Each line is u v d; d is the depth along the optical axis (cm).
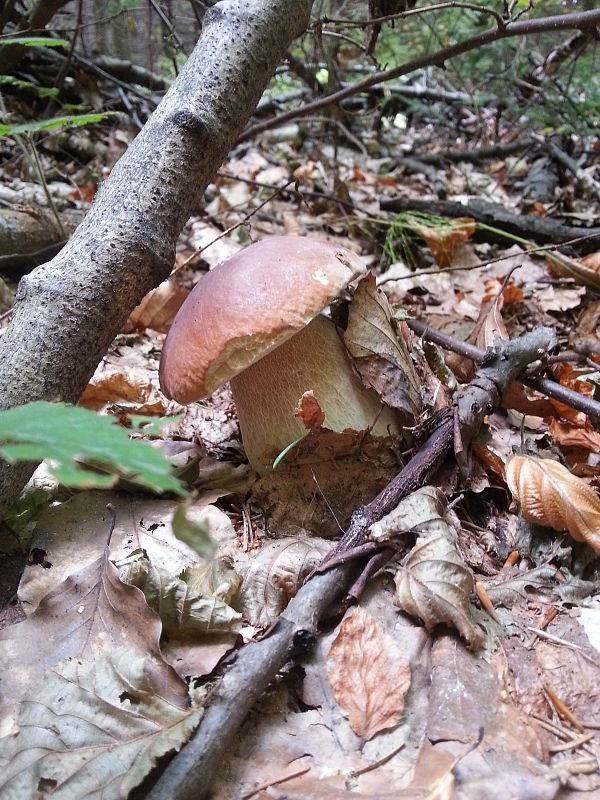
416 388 31
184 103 28
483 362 32
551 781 18
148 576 23
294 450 28
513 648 23
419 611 23
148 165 27
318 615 22
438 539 24
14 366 24
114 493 28
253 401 29
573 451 34
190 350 26
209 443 35
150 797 17
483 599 25
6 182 58
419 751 20
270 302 25
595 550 26
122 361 42
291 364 28
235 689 19
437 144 102
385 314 30
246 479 31
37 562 25
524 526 29
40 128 35
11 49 55
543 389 33
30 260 47
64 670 20
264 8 30
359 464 29
